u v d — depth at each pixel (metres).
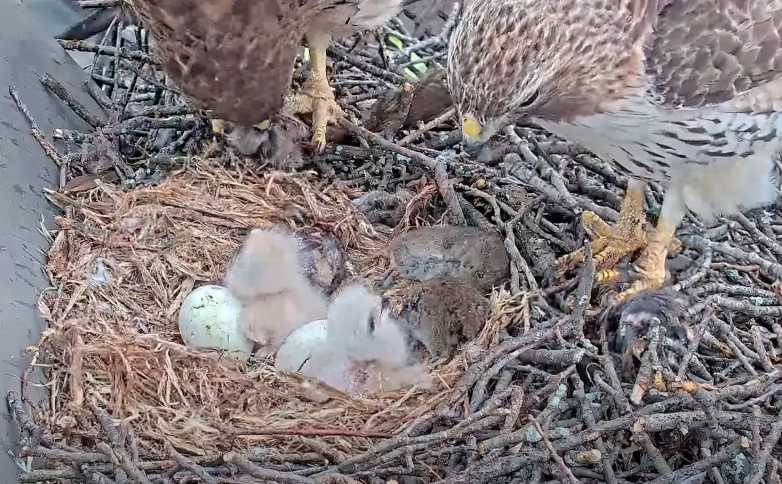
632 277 0.74
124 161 0.81
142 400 0.58
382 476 0.55
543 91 0.58
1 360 0.58
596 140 0.64
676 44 0.58
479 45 0.58
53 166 0.77
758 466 0.52
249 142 0.75
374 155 0.82
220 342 0.63
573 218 0.79
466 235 0.70
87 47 0.89
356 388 0.62
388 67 0.92
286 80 0.72
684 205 0.71
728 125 0.61
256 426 0.57
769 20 0.58
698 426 0.56
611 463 0.57
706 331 0.64
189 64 0.69
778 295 0.67
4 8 0.84
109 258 0.70
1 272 0.64
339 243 0.70
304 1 0.71
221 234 0.74
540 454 0.53
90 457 0.52
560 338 0.61
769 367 0.61
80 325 0.62
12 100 0.77
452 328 0.65
